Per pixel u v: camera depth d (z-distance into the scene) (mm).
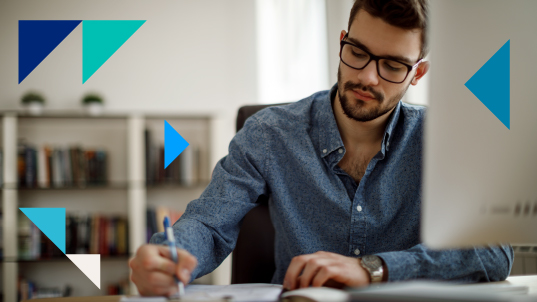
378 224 1023
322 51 2576
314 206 1067
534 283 805
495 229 606
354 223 1022
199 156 3135
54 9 3148
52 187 2832
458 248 809
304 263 727
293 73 2832
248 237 1207
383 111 958
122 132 3150
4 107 3061
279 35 3029
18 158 2871
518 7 597
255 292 684
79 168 2914
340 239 1050
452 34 593
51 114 2900
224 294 669
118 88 3186
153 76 3223
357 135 1053
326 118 1070
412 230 1035
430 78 604
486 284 796
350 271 711
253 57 3291
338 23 2363
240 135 1123
